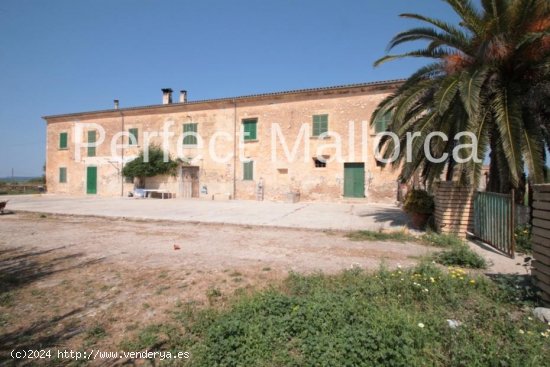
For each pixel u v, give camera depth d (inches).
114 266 199.8
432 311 126.3
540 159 250.2
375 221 395.5
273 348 102.9
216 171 833.5
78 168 1016.9
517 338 103.0
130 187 943.0
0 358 104.3
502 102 267.0
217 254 230.2
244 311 124.4
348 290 144.9
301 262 206.7
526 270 179.9
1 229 346.0
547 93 275.0
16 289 162.6
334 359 92.4
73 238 293.0
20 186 1306.6
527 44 263.4
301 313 118.2
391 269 185.6
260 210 534.9
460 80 263.4
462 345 99.9
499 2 265.7
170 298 149.0
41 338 116.4
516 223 267.7
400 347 96.3
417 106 343.3
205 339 109.2
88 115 997.2
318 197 722.8
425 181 356.8
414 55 340.2
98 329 120.8
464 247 213.9
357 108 694.5
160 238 293.0
